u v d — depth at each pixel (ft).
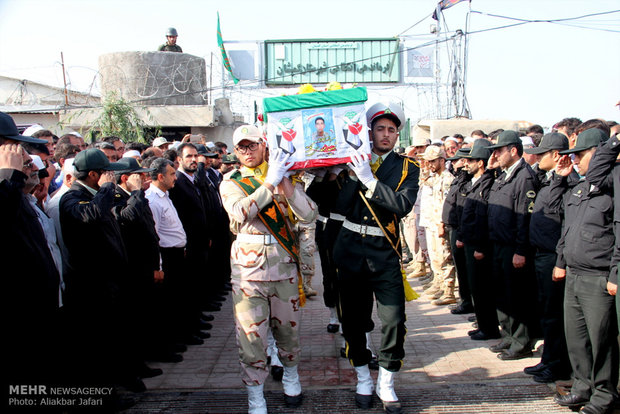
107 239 11.94
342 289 12.19
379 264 11.69
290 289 11.81
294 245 12.10
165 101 46.80
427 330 17.65
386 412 11.59
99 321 11.98
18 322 9.78
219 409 12.03
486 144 16.81
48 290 10.27
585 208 11.15
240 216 11.02
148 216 14.12
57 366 11.64
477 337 16.44
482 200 15.81
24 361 9.93
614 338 10.94
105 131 36.94
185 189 18.54
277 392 13.03
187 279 17.93
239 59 60.90
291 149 11.18
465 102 52.80
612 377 11.04
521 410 11.64
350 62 58.23
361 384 12.07
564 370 12.80
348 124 11.25
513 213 14.35
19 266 9.74
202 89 49.34
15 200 9.21
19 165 9.45
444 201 19.39
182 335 16.71
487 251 15.84
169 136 47.60
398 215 11.57
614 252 10.35
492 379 13.33
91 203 11.51
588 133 11.36
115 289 12.21
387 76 61.52
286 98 11.21
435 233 21.36
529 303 14.51
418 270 26.50
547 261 12.87
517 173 14.52
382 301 11.66
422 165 23.91
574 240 11.17
